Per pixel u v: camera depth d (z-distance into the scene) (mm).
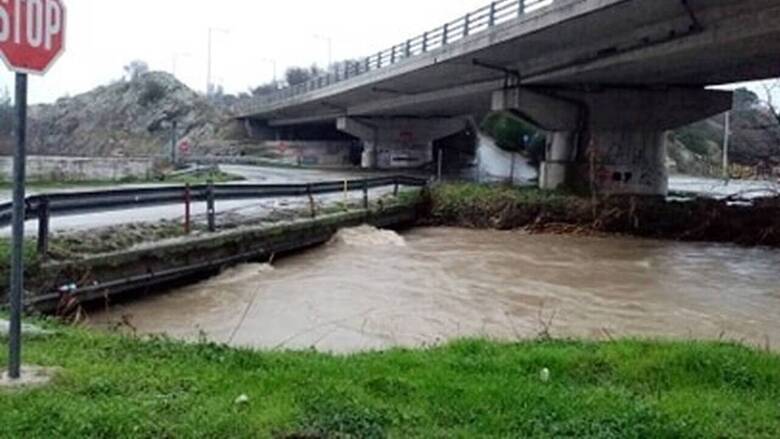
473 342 9305
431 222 34219
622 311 16188
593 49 31062
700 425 5934
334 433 5418
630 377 7559
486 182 43594
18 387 5938
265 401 5992
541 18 28031
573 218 32344
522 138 79188
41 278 12969
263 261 20891
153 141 115875
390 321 14312
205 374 6773
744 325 15117
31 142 131125
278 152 89375
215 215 20906
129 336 8883
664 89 36875
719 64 30047
